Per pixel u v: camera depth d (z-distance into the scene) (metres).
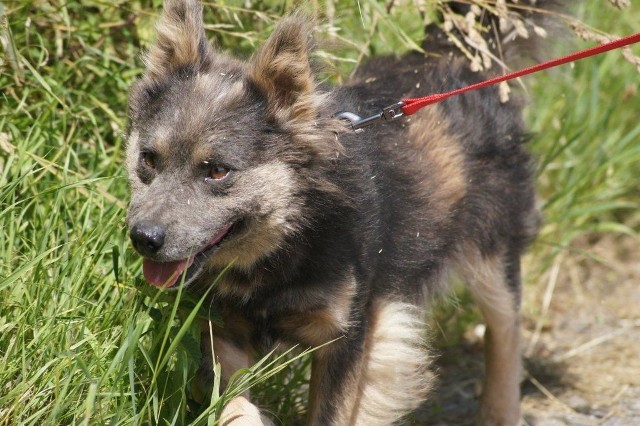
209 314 8.47
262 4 11.16
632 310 13.65
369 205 8.78
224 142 8.09
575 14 13.01
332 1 10.69
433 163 9.98
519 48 11.63
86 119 10.45
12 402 7.72
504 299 11.02
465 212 10.40
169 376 8.44
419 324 10.02
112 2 10.87
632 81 15.38
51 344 8.05
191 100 8.26
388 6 11.15
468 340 12.95
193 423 7.71
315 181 8.40
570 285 14.27
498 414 10.97
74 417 7.66
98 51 10.63
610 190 14.77
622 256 14.89
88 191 9.62
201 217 7.96
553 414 11.21
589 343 12.80
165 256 7.77
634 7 16.30
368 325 9.19
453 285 10.86
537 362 12.43
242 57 9.68
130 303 8.48
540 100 14.78
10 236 8.74
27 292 8.37
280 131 8.37
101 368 8.03
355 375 8.81
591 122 14.41
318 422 8.75
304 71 8.32
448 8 10.83
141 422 7.93
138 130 8.46
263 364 9.20
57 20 10.71
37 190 9.71
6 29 9.95
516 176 11.09
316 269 8.48
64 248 8.80
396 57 11.13
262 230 8.34
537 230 11.59
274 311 8.74
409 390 9.66
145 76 8.74
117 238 9.39
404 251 9.58
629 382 11.85
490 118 10.73
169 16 8.76
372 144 9.22
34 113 10.46
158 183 8.02
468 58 10.97
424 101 8.88
